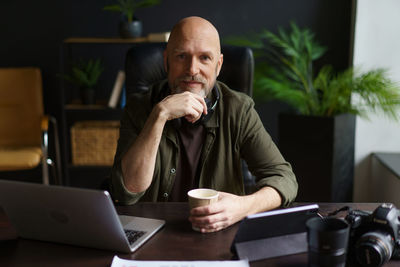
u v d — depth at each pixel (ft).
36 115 9.75
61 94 9.52
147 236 3.40
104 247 3.25
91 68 9.75
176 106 4.27
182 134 5.07
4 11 10.29
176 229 3.59
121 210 4.04
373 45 8.99
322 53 10.22
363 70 9.07
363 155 9.37
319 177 8.57
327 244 2.66
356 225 2.94
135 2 10.19
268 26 10.21
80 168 9.79
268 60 10.34
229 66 5.77
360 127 9.27
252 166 5.03
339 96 8.64
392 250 2.97
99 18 10.32
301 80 9.45
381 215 2.91
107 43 10.34
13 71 9.73
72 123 10.74
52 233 3.35
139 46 5.88
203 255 3.13
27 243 3.40
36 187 3.10
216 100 5.00
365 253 2.84
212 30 4.76
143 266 2.96
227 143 5.09
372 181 9.26
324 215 3.86
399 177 7.41
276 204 4.09
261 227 3.09
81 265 3.02
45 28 10.37
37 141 9.81
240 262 2.99
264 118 10.60
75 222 3.17
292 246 3.19
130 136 5.01
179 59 4.73
